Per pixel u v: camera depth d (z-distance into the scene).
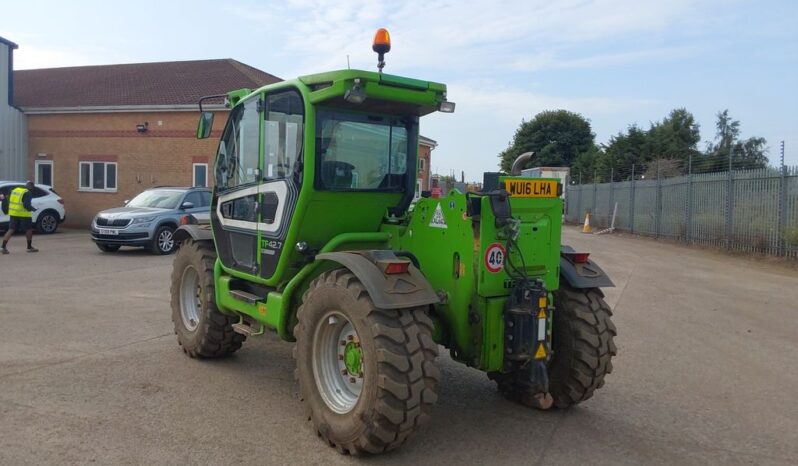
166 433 4.42
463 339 4.48
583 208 35.09
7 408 4.79
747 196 16.94
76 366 5.95
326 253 4.52
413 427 3.97
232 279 5.88
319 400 4.38
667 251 18.11
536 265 4.59
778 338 7.64
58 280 11.08
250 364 6.25
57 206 21.03
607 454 4.29
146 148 23.58
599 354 4.86
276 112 5.20
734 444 4.50
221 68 27.56
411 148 5.36
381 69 4.85
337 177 4.93
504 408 5.18
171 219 15.70
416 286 4.12
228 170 5.92
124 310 8.57
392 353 3.89
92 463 3.90
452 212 4.50
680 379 6.02
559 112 54.78
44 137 24.97
